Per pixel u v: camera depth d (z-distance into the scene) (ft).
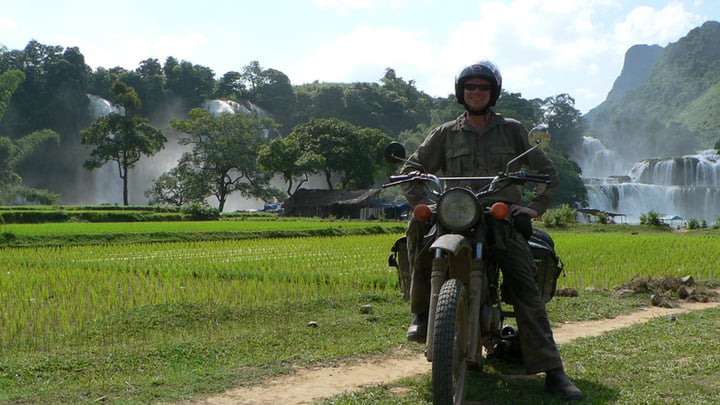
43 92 353.31
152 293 35.60
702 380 17.26
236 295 35.24
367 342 23.09
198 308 29.91
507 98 396.16
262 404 15.87
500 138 17.31
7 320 28.32
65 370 19.72
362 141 271.90
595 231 155.74
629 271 46.52
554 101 445.78
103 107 376.07
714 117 558.97
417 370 19.16
